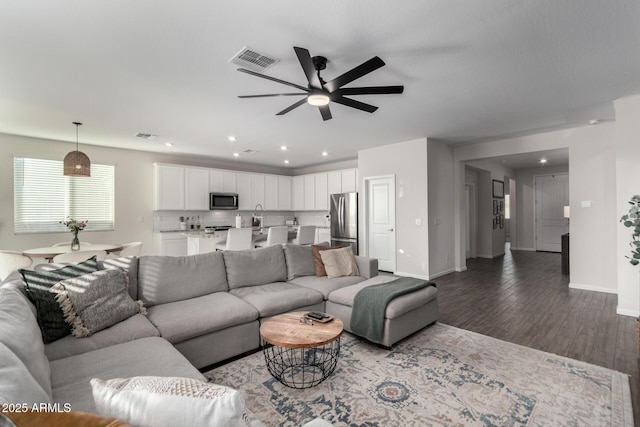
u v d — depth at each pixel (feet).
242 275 10.56
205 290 9.57
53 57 8.20
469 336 9.88
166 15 6.55
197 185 22.15
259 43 7.66
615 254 14.60
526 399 6.59
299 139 17.54
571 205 15.79
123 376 5.01
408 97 11.23
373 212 20.51
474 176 26.11
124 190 19.86
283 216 28.43
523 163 26.27
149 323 7.17
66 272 7.27
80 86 10.02
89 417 2.37
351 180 23.08
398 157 18.78
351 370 7.82
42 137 16.57
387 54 8.20
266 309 8.87
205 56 8.25
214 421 2.55
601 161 14.90
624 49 7.98
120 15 6.52
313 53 8.12
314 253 12.89
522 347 9.05
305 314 8.16
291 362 8.21
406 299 9.40
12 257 11.77
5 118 13.32
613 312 12.00
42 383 4.22
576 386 7.04
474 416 6.07
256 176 25.44
